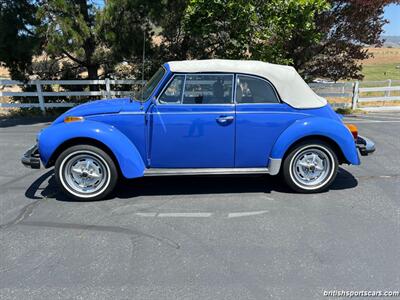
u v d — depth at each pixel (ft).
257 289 9.37
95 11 38.17
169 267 10.35
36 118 37.24
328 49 42.24
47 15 34.83
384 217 13.53
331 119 15.44
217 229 12.64
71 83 40.19
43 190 16.42
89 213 13.99
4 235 12.23
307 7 32.42
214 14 32.53
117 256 10.93
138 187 16.76
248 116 14.99
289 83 15.24
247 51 35.70
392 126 31.14
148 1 36.78
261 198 15.46
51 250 11.27
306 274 10.00
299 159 15.72
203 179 17.84
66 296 9.12
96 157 14.74
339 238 11.96
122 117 14.70
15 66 39.06
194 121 14.87
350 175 18.43
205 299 8.98
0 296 9.12
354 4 37.96
